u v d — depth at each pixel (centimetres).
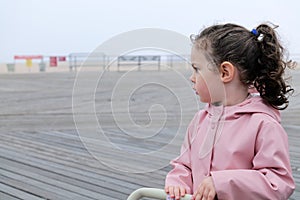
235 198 103
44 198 255
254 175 104
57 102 705
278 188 103
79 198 255
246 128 113
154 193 115
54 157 352
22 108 641
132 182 283
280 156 107
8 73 1795
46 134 449
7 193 264
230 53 114
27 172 310
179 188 114
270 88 118
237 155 112
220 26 123
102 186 276
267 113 115
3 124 506
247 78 117
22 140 422
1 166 326
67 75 1484
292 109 436
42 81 1176
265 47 118
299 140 372
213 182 103
